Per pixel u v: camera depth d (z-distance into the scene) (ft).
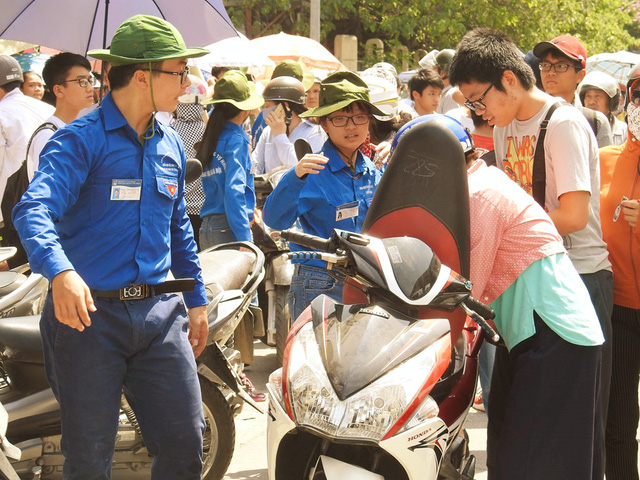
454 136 11.14
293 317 15.07
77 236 10.85
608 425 14.02
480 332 12.00
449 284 10.29
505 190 11.44
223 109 19.94
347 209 14.98
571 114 12.66
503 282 11.42
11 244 20.43
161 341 11.17
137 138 11.07
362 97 14.80
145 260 11.02
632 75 13.60
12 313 14.66
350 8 59.06
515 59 12.74
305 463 10.12
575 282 11.27
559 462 11.15
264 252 21.56
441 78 27.43
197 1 18.89
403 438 9.32
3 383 14.30
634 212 13.16
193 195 23.41
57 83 18.79
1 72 23.43
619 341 13.83
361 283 10.52
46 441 13.56
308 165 14.17
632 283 13.58
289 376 9.78
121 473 13.82
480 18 63.46
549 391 11.15
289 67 27.71
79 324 9.59
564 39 16.74
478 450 16.96
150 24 10.94
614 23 79.87
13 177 19.35
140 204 11.03
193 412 11.42
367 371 9.48
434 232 11.12
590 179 12.98
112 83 11.05
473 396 11.41
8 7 18.34
